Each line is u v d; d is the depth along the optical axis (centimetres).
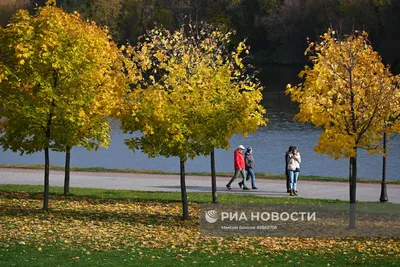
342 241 3422
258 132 9219
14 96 3831
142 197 4766
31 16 3919
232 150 8012
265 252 3145
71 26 3862
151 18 16738
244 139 8675
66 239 3275
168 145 3741
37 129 3950
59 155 7950
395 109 3656
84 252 3022
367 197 4850
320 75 3644
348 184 5444
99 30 4562
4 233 3350
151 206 4422
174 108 3725
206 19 17562
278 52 18338
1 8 17362
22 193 4775
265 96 13250
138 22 16750
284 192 5084
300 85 3800
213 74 3925
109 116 4588
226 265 2873
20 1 17538
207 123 3809
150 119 3738
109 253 3023
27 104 3828
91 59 3938
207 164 7256
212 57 4900
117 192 4975
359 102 3659
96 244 3198
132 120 3759
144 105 3703
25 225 3584
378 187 5309
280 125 9800
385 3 14438
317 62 3906
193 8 17325
